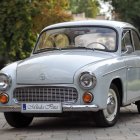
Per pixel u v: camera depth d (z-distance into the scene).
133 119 12.17
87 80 10.09
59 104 10.16
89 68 10.20
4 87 10.58
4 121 12.40
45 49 11.92
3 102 10.59
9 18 28.61
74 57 10.63
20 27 28.58
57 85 10.20
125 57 11.56
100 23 11.81
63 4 31.64
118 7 40.97
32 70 10.47
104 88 10.33
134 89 11.96
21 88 10.47
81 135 9.88
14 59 29.56
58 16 30.88
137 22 40.62
